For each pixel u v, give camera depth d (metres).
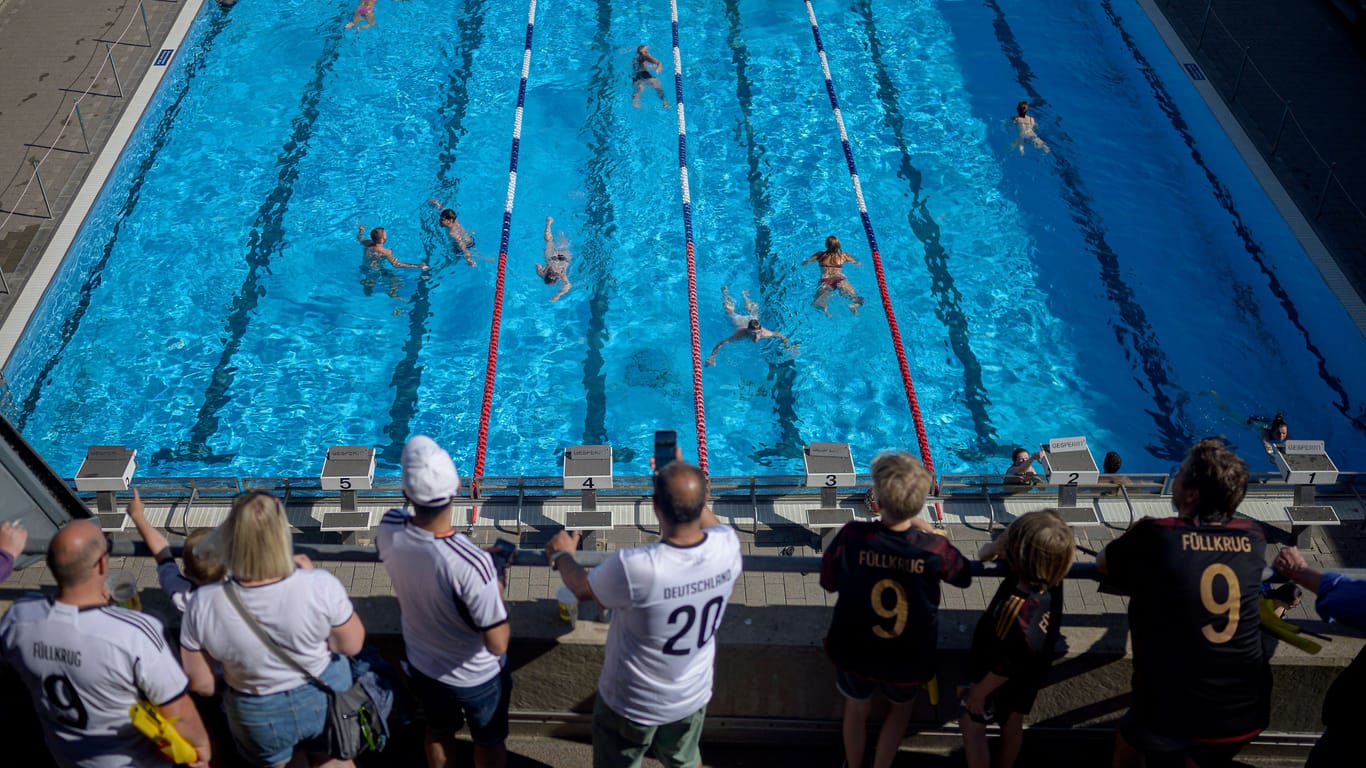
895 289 11.23
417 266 11.34
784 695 4.03
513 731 4.12
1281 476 7.39
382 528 3.37
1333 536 7.30
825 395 10.20
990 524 7.51
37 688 3.10
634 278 11.26
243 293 11.16
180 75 13.85
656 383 10.26
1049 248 11.69
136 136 12.79
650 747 4.03
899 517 3.48
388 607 4.01
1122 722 3.65
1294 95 13.55
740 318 10.82
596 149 12.77
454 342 10.69
